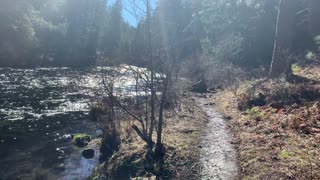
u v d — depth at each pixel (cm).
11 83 2947
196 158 953
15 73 3759
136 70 1075
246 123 1268
